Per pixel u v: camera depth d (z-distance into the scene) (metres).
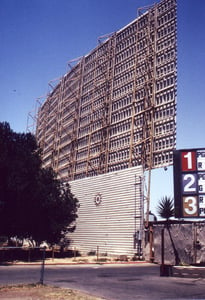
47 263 26.66
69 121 57.28
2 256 32.09
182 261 17.94
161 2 41.41
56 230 35.16
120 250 34.72
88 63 54.56
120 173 37.88
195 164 16.69
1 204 32.12
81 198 43.34
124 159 40.62
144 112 39.16
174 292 12.13
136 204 34.41
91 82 52.44
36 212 34.09
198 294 11.71
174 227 18.64
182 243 18.20
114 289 12.74
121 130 42.81
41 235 35.66
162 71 38.66
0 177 32.34
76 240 41.88
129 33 45.97
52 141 63.97
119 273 19.30
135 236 33.28
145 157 37.44
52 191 35.75
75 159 52.22
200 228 18.17
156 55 40.16
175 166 17.06
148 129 38.41
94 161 46.94
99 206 39.81
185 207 16.39
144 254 31.67
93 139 48.31
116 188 37.84
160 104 37.62
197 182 16.47
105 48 50.59
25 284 13.29
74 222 43.09
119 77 45.81
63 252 40.31
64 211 36.25
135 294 11.56
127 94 43.19
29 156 33.59
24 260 30.20
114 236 36.16
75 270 20.92
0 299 9.90
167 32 39.28
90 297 10.59
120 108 43.97
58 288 12.28
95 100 50.16
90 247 39.16
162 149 35.75
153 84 39.03
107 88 47.81
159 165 35.56
